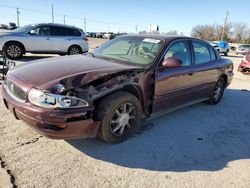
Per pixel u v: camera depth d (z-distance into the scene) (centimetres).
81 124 284
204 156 329
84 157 302
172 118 455
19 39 997
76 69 317
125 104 329
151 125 414
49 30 1060
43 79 289
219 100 577
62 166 281
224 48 2652
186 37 448
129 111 340
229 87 789
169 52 395
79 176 267
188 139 374
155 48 391
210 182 275
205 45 502
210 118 473
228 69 572
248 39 6669
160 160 310
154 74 361
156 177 276
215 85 538
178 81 409
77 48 1129
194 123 440
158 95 378
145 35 441
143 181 267
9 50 993
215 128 426
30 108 272
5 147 308
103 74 308
